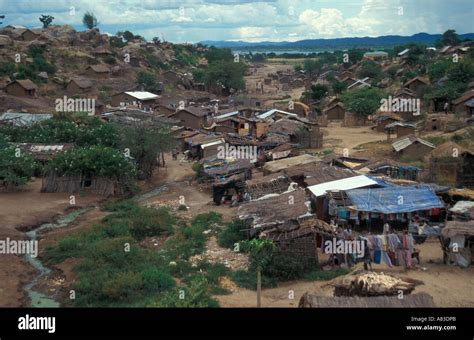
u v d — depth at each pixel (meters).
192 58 177.88
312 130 71.25
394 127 70.44
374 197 33.88
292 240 28.19
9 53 109.44
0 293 26.62
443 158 44.25
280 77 172.50
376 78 131.88
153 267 29.22
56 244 34.62
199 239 35.00
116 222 39.12
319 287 23.33
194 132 73.88
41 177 55.16
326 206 35.12
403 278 21.83
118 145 58.09
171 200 47.56
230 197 45.62
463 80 92.38
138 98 100.12
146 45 158.12
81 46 135.00
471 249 28.22
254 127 76.56
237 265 29.80
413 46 150.62
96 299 25.52
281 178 42.88
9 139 59.06
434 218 33.62
